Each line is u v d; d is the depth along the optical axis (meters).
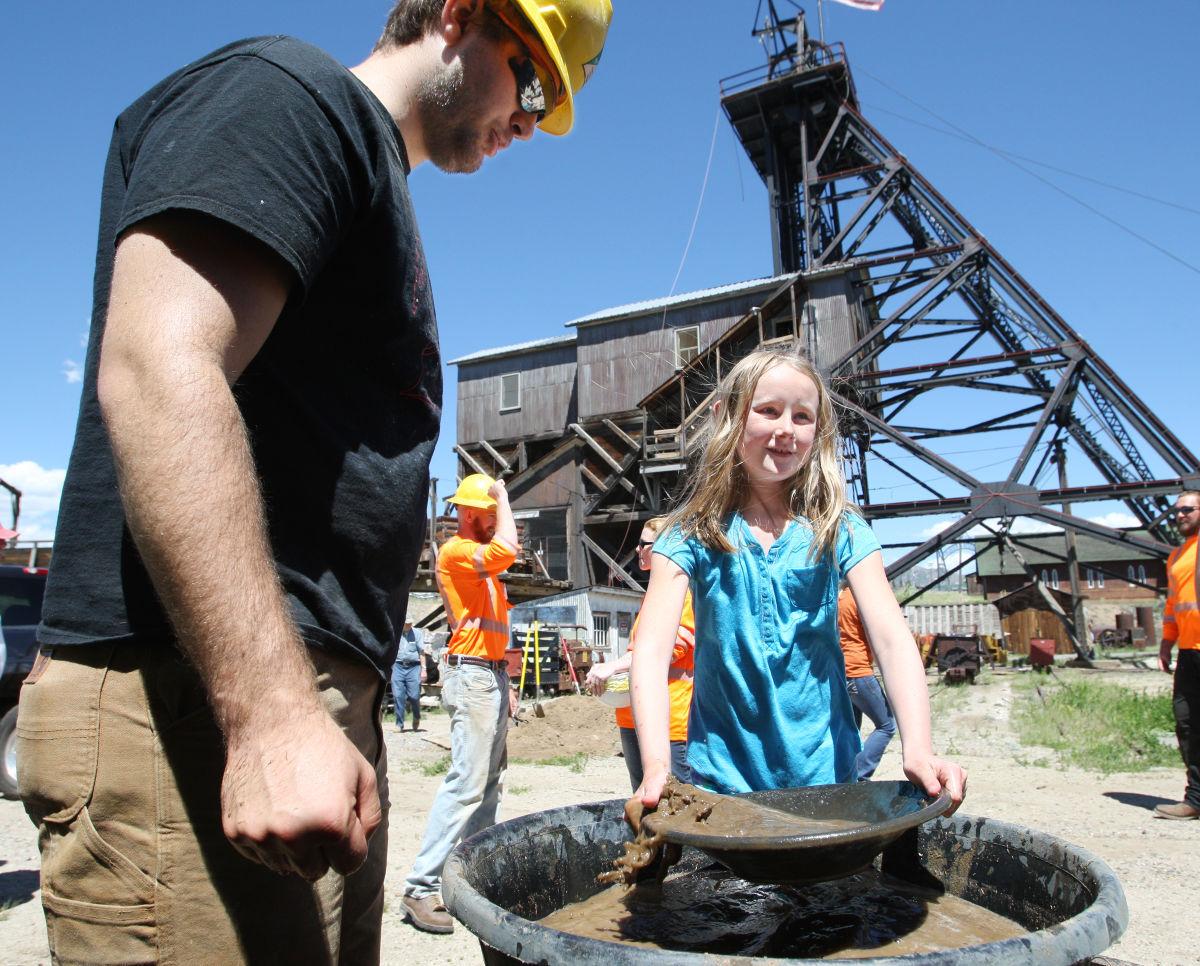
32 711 1.25
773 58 27.56
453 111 1.66
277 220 1.12
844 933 1.54
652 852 1.47
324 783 0.99
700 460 2.30
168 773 1.20
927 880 1.88
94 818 1.20
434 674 18.33
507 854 1.69
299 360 1.35
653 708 1.81
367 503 1.41
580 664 20.08
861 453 26.00
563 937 1.14
